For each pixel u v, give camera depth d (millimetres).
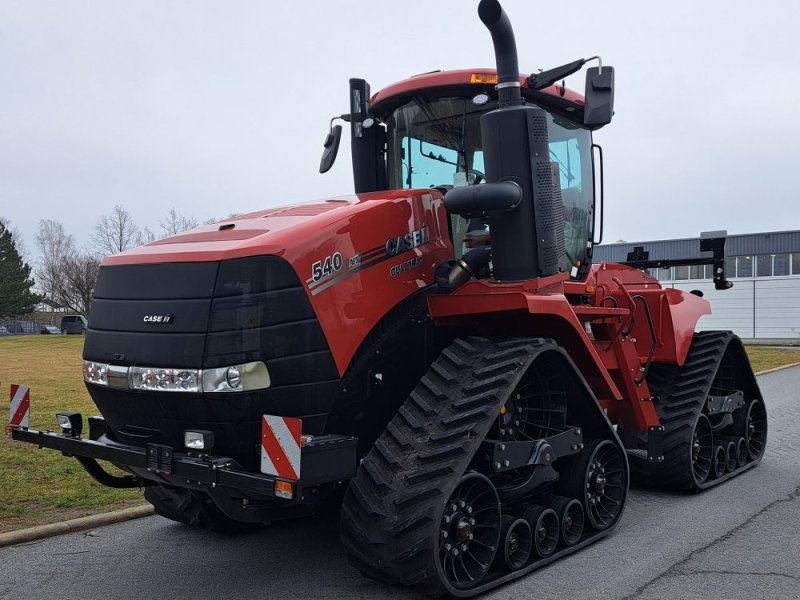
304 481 3266
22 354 24266
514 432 4293
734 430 6902
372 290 3979
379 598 3758
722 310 39312
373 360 4047
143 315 3721
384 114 5164
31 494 5699
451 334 4598
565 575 4086
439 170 4852
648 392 5852
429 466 3654
